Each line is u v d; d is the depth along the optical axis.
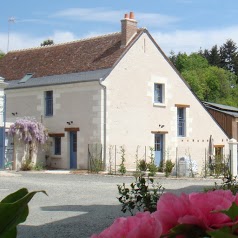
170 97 30.97
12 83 31.70
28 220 10.93
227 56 99.56
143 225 1.40
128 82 28.55
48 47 33.94
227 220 1.47
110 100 27.53
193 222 1.45
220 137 33.97
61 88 28.81
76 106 28.09
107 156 27.14
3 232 1.48
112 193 16.53
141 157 28.97
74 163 28.27
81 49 31.50
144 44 29.61
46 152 28.48
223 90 76.62
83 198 15.12
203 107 33.00
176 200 1.51
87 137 27.56
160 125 30.22
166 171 26.20
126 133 28.25
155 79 30.09
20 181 20.33
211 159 31.62
